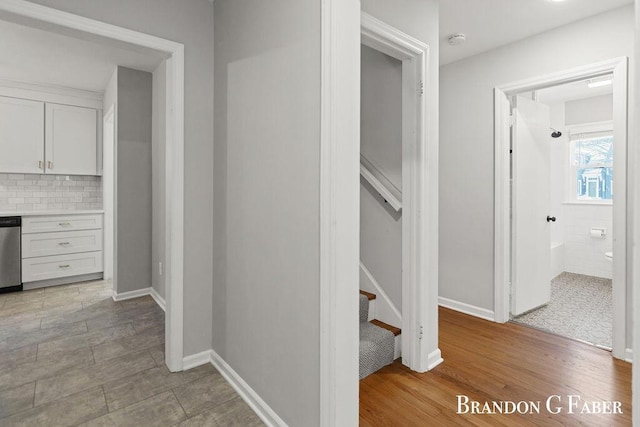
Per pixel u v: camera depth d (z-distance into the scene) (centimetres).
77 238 416
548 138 334
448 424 166
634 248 67
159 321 298
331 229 130
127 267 360
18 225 379
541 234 326
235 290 196
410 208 213
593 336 267
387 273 245
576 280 439
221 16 208
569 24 252
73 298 360
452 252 328
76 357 231
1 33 274
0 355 234
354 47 135
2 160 379
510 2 225
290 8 150
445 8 232
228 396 188
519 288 304
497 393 191
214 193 218
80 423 166
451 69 325
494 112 295
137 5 189
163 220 330
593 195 475
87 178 460
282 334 158
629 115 225
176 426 164
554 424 166
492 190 298
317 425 139
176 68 203
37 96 398
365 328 232
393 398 186
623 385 199
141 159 365
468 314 315
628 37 226
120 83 347
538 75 269
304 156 143
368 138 262
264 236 170
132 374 209
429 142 211
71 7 168
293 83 149
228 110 201
